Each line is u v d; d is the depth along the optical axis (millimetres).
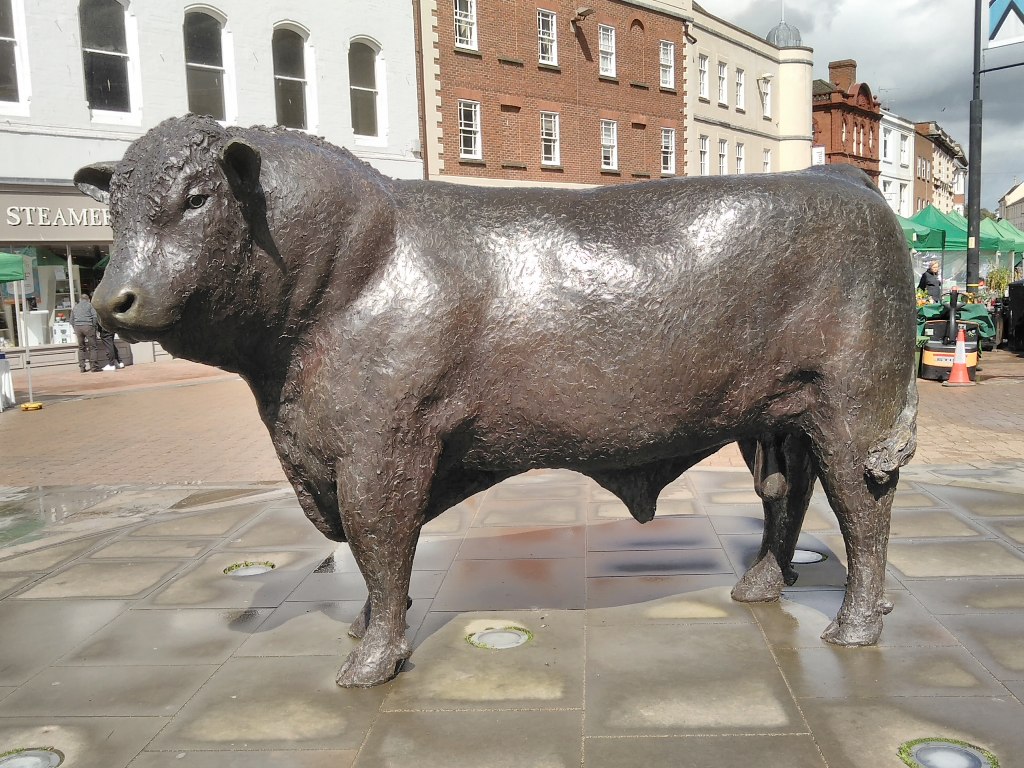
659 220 2951
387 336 2812
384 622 3064
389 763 2545
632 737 2631
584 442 3000
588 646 3316
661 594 3863
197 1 16688
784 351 2982
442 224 2938
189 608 3926
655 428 2975
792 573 3865
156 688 3109
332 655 3336
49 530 5652
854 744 2545
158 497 6520
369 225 2830
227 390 13492
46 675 3256
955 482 5770
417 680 3074
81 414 11414
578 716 2775
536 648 3314
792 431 3268
